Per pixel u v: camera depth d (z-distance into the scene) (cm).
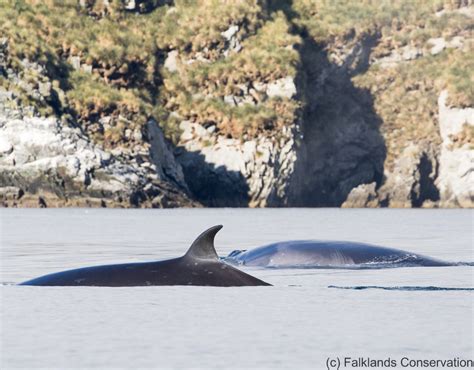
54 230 13112
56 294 3872
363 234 12356
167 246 9106
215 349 2570
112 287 4069
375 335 2830
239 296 3816
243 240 10406
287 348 2591
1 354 2481
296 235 11925
